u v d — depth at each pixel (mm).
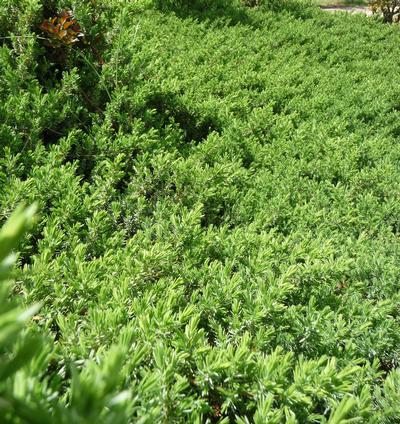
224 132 4805
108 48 4645
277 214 3594
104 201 3121
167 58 6898
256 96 6250
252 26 10477
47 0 4316
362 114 6535
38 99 3656
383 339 2402
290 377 2049
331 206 3951
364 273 3072
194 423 1472
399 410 1936
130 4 4984
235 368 1787
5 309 498
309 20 12375
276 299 2316
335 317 2459
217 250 2951
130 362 1529
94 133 3844
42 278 2148
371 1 16641
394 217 3939
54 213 2854
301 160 4520
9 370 490
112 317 1852
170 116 4984
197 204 3357
